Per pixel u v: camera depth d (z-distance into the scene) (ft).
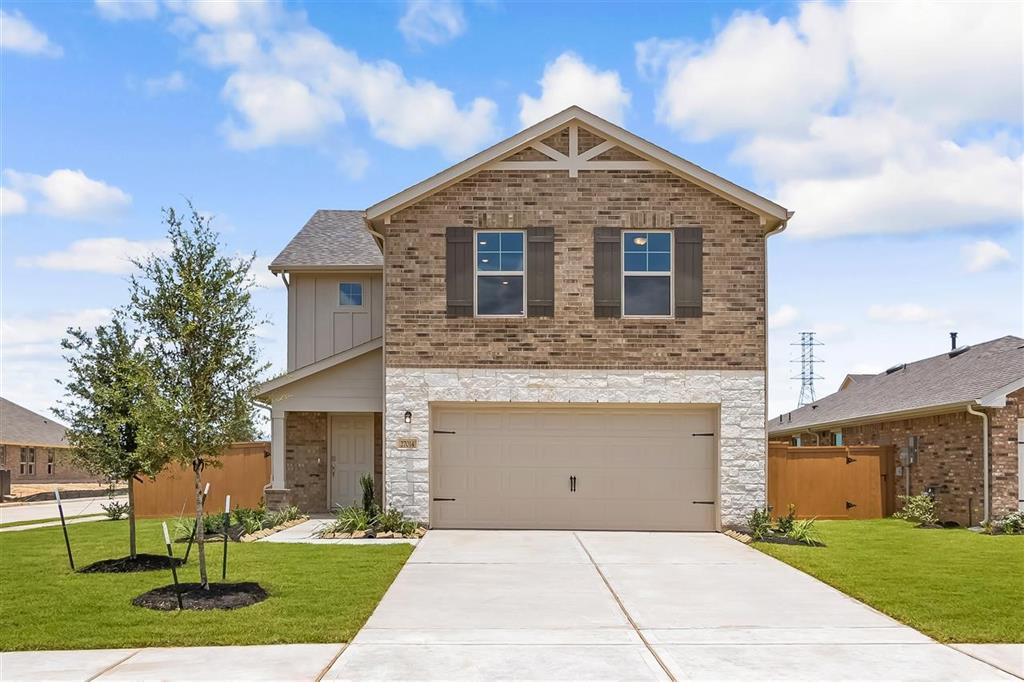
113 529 63.57
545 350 59.16
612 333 59.16
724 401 58.85
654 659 28.19
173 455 37.68
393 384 59.21
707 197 59.67
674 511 59.62
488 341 59.21
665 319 59.21
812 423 96.63
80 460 45.32
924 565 45.16
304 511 73.20
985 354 77.25
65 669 26.76
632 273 59.62
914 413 69.97
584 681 25.86
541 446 60.08
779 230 59.52
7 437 145.07
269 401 65.41
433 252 59.72
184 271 36.81
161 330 36.70
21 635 30.45
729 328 59.21
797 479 72.84
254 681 25.59
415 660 27.91
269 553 48.24
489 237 60.13
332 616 33.17
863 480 73.56
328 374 65.82
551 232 59.57
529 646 29.68
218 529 56.03
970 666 27.48
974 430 64.08
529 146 60.03
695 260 59.36
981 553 49.67
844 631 31.91
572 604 36.27
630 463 59.88
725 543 53.93
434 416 60.03
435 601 36.78
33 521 77.41
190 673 26.30
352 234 81.61
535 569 44.50
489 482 59.93
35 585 39.55
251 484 78.38
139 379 36.58
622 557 48.34
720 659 28.22
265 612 33.83
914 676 26.43
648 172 59.82
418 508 58.70
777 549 50.47
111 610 34.30
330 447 73.82
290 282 76.79
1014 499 61.93
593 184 59.77
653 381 59.00
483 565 45.65
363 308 76.69
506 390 59.00
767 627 32.48
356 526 56.75
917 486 72.13
